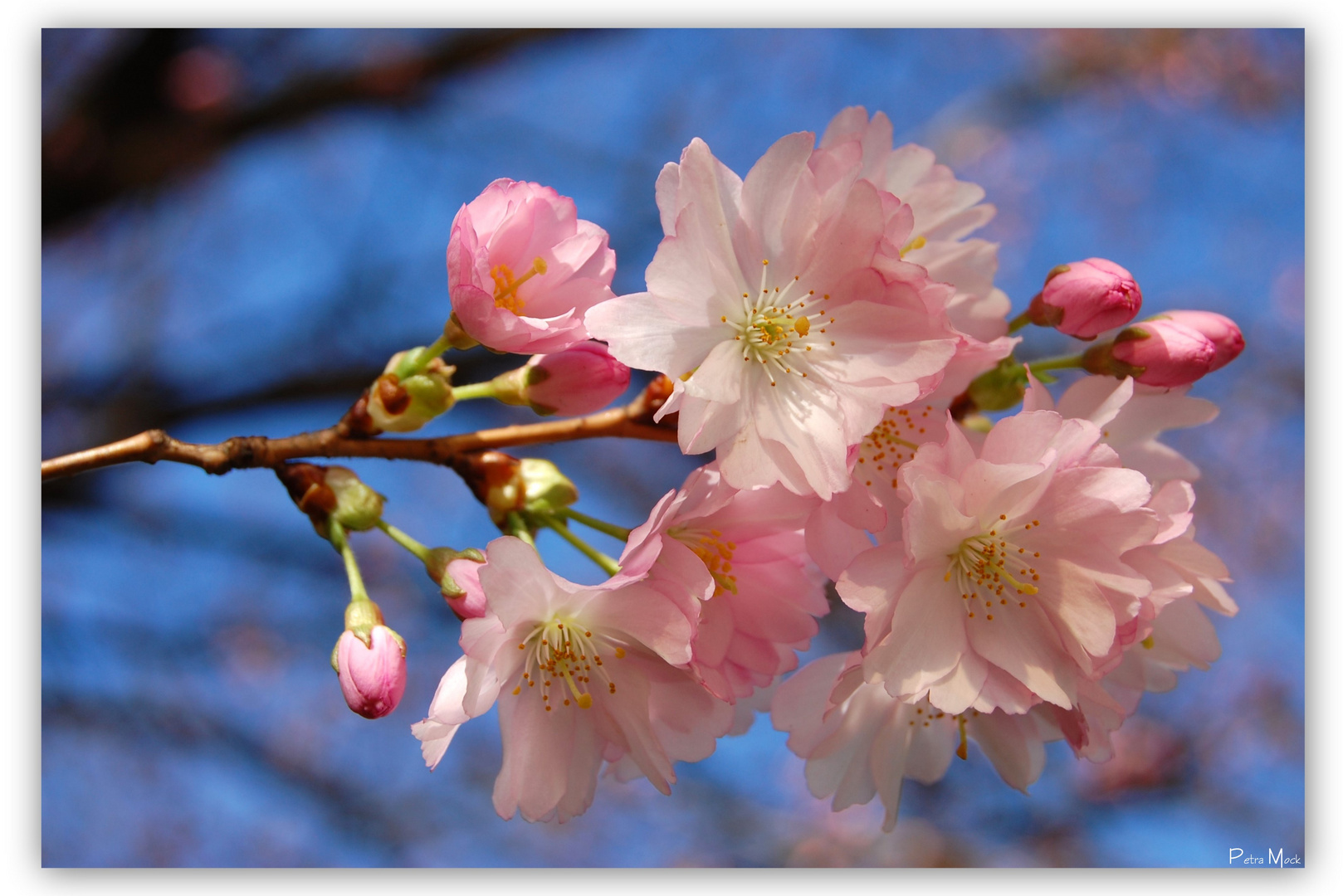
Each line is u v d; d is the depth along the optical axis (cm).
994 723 39
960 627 38
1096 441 37
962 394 39
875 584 37
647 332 37
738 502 38
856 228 38
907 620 38
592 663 38
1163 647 39
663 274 37
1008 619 38
